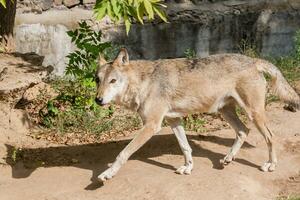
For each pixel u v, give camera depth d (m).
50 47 11.41
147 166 7.38
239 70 7.10
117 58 6.94
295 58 11.76
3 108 8.61
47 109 9.15
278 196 6.82
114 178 7.00
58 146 8.24
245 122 8.93
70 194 6.74
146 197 6.57
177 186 6.73
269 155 7.39
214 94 7.12
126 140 8.39
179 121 7.27
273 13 12.48
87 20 11.62
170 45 12.03
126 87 6.99
